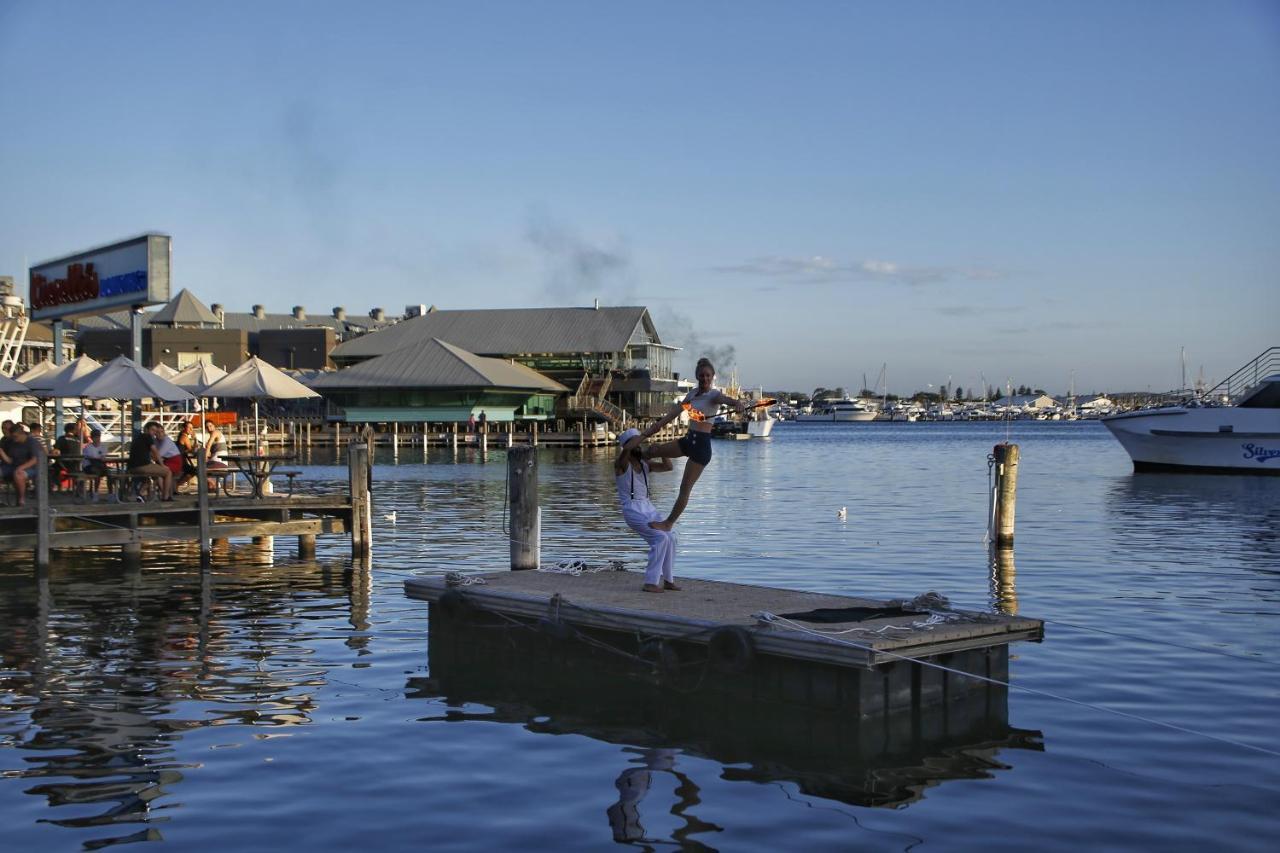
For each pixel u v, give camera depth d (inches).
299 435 3346.5
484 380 3299.7
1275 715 415.2
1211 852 292.2
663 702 441.4
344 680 482.3
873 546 947.3
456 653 532.1
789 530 1084.5
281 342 4448.8
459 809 325.7
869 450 3609.7
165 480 838.5
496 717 423.5
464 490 1686.8
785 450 3619.6
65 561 869.8
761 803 331.0
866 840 302.2
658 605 468.8
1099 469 2236.7
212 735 399.5
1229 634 557.3
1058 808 324.5
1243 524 1126.4
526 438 3368.6
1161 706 427.5
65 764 366.9
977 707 426.3
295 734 401.1
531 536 589.3
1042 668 485.7
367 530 872.3
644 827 311.7
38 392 989.8
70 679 482.9
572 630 475.8
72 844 299.9
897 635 400.2
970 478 1995.6
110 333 4338.1
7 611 650.2
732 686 431.8
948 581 745.0
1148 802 328.8
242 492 1047.0
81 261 1193.4
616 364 3878.0
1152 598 669.9
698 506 1382.9
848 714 399.5
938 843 299.4
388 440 3403.1
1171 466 1932.8
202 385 1424.7
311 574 798.5
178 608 658.8
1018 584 729.6
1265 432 1828.2
